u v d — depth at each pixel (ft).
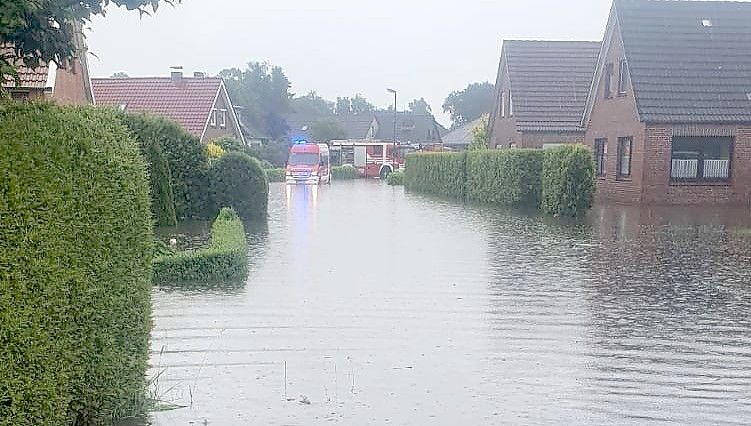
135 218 16.84
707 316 30.17
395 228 63.98
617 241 53.88
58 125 13.99
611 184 94.07
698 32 91.56
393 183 158.71
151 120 63.57
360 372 22.41
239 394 20.21
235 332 26.84
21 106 14.14
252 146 199.31
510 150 89.40
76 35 16.03
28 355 13.08
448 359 23.93
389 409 19.29
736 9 94.22
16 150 12.57
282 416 18.61
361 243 52.95
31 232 12.85
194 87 149.07
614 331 27.71
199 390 20.44
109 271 15.67
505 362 23.67
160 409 18.72
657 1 93.61
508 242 53.78
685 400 20.34
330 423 18.21
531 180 86.43
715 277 38.88
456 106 342.03
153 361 23.12
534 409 19.48
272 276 38.42
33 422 13.56
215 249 38.14
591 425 18.42
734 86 87.10
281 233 59.16
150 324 18.24
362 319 29.19
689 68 88.07
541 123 114.01
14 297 12.59
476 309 31.19
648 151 85.15
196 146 70.59
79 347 14.96
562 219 72.13
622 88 92.17
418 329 27.78
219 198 70.79
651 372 22.80
